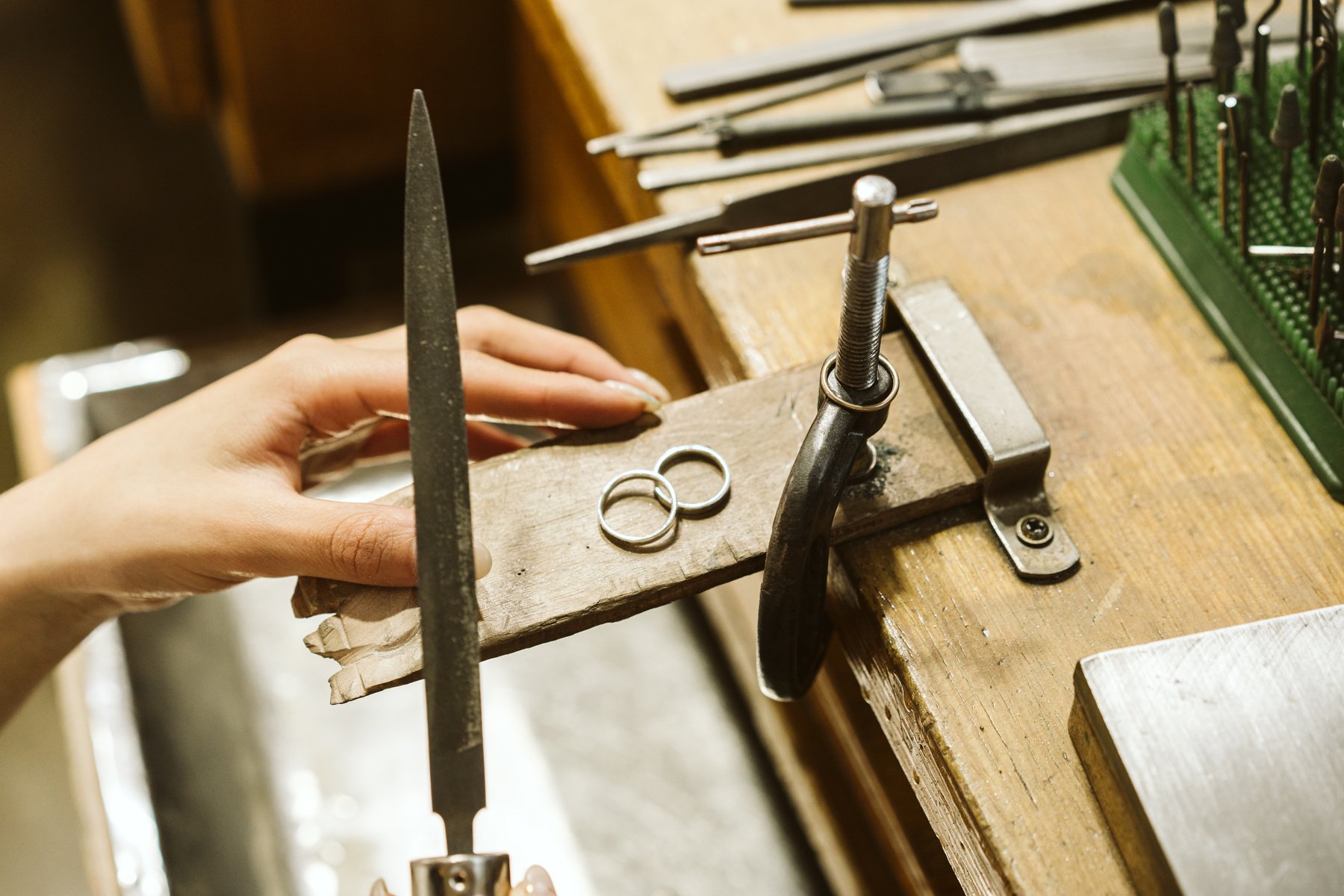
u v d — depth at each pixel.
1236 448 0.68
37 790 1.66
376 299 1.35
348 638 0.62
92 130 2.20
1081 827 0.56
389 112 1.54
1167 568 0.64
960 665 0.61
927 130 0.85
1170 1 0.93
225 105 1.62
